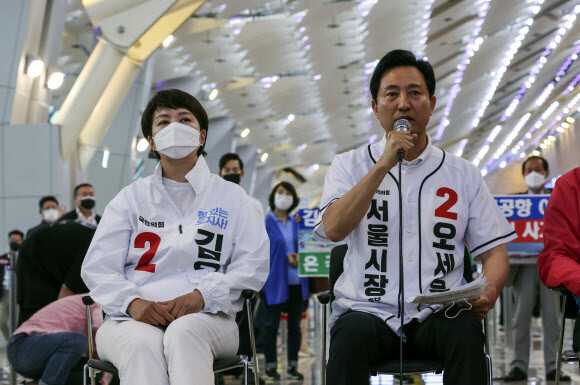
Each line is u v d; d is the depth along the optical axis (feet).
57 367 15.37
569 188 10.91
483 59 72.90
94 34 48.52
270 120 97.91
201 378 9.14
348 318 9.27
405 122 9.52
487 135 112.78
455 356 8.86
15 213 39.32
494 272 9.67
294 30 61.00
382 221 9.78
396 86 9.75
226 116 98.12
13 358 15.76
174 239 10.34
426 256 9.70
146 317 9.66
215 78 74.84
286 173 146.41
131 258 10.37
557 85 82.12
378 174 9.21
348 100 85.97
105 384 19.21
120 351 9.33
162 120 10.62
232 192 10.73
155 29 39.96
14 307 18.66
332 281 10.53
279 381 21.39
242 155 116.67
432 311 9.45
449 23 59.93
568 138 86.58
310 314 51.62
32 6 38.58
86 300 11.17
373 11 54.80
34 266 18.52
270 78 79.30
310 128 104.06
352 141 112.98
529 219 18.74
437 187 9.91
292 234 22.76
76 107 40.81
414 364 9.19
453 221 9.81
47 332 15.84
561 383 19.04
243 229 10.59
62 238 18.44
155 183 10.60
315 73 73.31
